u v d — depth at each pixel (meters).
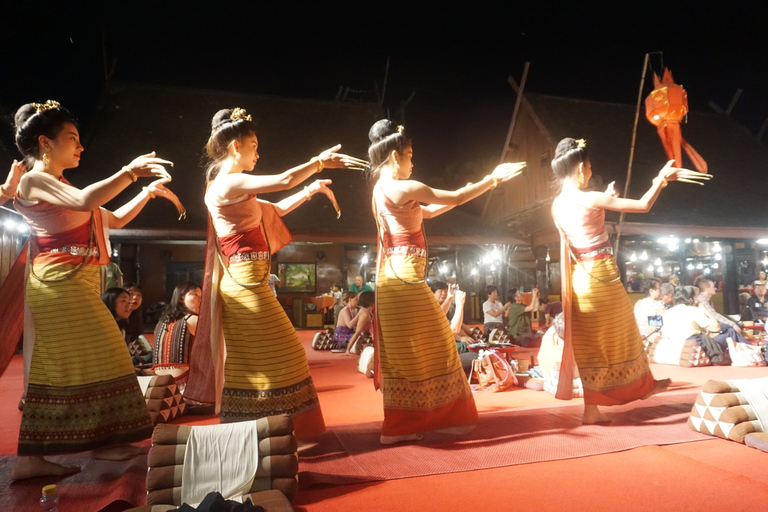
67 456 3.47
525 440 3.61
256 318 3.27
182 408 4.85
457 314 6.49
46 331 3.02
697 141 17.94
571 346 4.08
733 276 15.95
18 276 3.28
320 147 18.20
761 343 8.26
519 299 11.42
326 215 15.45
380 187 3.70
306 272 18.02
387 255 3.68
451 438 3.71
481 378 6.14
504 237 15.88
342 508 2.60
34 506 2.65
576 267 4.09
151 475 2.57
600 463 3.12
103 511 2.60
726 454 3.24
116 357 3.13
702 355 7.43
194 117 17.69
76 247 3.14
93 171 15.38
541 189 16.08
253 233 3.39
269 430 2.74
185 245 16.98
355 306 11.18
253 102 18.73
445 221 16.88
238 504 2.22
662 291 8.43
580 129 16.39
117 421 3.08
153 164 2.96
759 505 2.48
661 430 3.78
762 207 15.62
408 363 3.53
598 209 4.01
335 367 8.50
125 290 5.71
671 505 2.51
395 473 3.03
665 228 13.99
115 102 17.25
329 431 3.97
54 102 3.20
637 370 4.09
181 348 5.17
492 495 2.69
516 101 17.16
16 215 11.87
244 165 3.53
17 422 4.76
